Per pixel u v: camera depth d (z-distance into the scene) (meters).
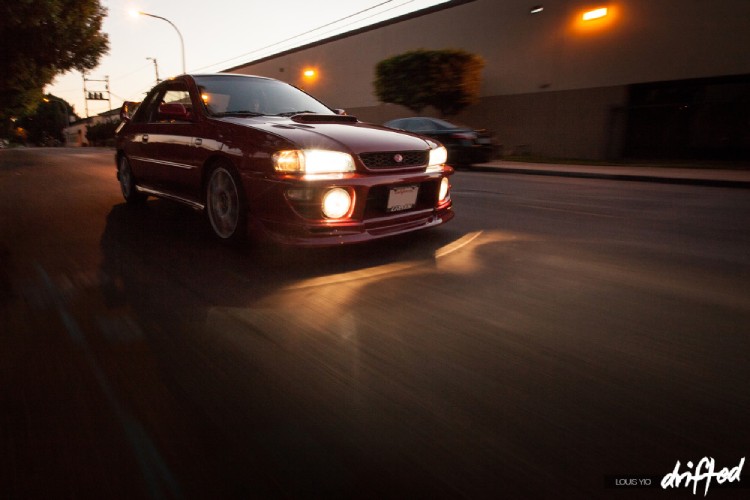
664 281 2.82
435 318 2.27
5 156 19.16
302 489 1.21
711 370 1.79
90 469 1.28
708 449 1.36
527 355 1.91
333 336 2.08
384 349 1.96
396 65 15.65
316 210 2.96
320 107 4.45
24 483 1.23
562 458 1.32
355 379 1.73
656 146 13.12
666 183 8.86
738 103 11.57
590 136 14.16
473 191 6.98
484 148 11.45
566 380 1.72
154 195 4.67
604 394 1.63
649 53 12.63
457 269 3.02
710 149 12.19
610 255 3.38
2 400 1.59
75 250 3.46
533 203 5.78
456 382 1.71
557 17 14.36
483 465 1.30
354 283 2.75
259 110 4.07
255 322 2.21
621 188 7.71
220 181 3.50
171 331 2.11
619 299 2.52
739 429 1.44
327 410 1.54
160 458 1.32
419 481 1.25
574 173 10.20
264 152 3.04
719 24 11.38
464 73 15.18
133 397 1.60
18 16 14.45
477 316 2.29
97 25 18.00
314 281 2.78
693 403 1.58
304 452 1.35
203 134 3.62
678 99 12.48
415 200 3.36
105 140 45.38
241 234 3.32
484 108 16.77
